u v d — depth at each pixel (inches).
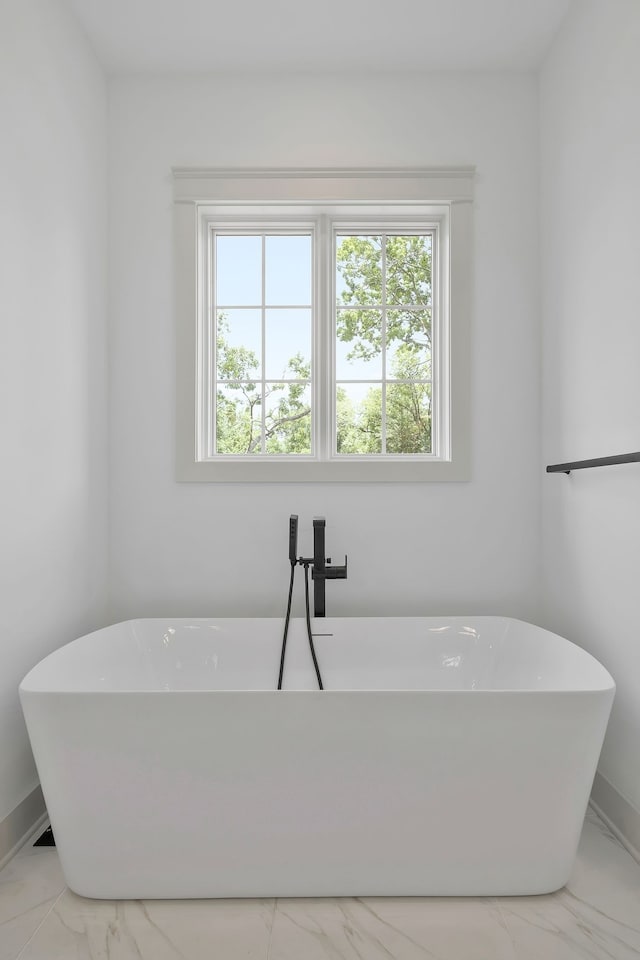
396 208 105.7
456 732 63.2
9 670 74.0
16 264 75.8
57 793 63.9
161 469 104.0
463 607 104.0
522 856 64.4
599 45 82.3
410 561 103.9
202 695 62.9
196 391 104.0
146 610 103.9
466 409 103.6
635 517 74.2
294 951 57.6
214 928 60.6
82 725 63.1
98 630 92.4
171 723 63.1
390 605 103.9
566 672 78.9
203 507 103.9
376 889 64.9
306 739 63.3
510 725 63.1
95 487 99.0
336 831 64.3
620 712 77.9
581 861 71.4
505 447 104.3
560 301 95.9
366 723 63.1
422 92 104.4
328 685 95.0
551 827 64.0
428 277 111.1
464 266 103.6
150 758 63.4
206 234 108.3
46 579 83.2
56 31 86.3
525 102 104.7
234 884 64.7
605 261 81.3
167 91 104.4
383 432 109.7
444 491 104.0
